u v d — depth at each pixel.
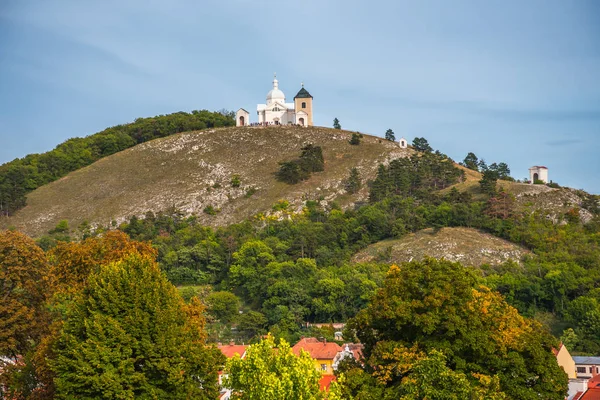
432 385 53.31
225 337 141.75
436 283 62.69
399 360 59.41
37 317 72.81
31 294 73.19
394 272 66.00
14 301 70.00
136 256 66.44
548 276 148.75
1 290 72.44
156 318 60.31
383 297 64.25
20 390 65.19
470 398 52.69
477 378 59.31
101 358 57.06
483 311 64.19
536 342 63.34
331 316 150.88
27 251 73.19
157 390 57.66
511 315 66.25
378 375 60.72
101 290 60.97
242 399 54.22
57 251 80.62
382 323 64.00
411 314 61.50
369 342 66.62
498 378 57.47
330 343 118.75
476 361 61.34
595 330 132.62
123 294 61.41
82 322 60.31
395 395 57.88
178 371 57.78
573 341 130.12
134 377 57.00
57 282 76.19
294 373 52.00
